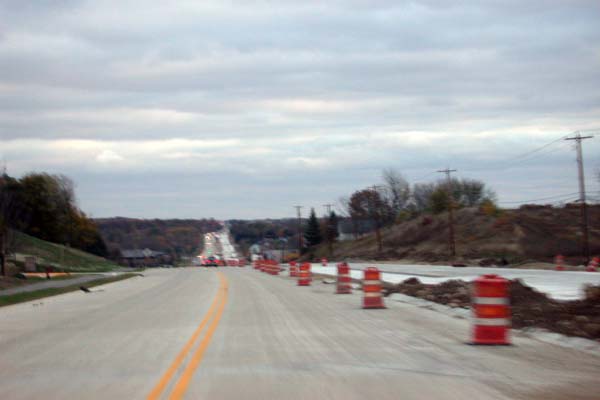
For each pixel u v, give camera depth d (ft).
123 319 61.72
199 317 60.90
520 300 63.82
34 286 124.98
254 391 28.76
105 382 31.24
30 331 54.19
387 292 89.04
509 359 36.70
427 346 41.50
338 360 36.45
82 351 41.68
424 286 88.69
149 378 31.99
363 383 30.27
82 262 265.75
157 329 52.26
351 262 285.23
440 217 326.44
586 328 44.98
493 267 182.19
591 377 31.71
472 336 43.78
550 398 27.48
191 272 203.31
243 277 154.51
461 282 86.43
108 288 123.13
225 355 38.47
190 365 35.24
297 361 36.22
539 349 40.24
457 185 401.49
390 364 35.12
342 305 72.33
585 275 123.03
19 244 209.87
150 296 94.99
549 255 225.97
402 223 370.53
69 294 108.17
